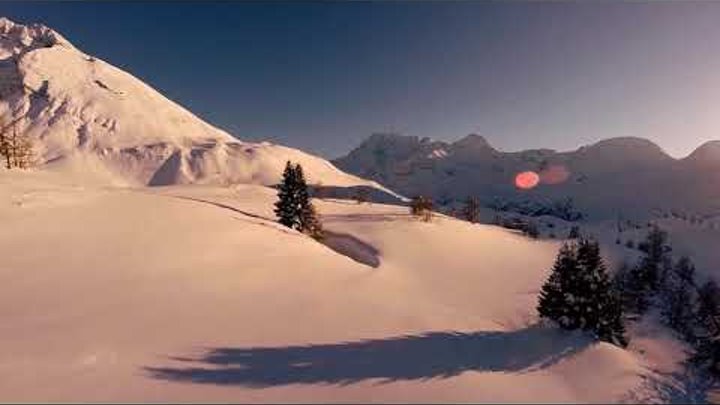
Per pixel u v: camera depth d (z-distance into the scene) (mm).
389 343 25453
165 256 39062
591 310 28516
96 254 37719
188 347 23609
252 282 35344
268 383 20188
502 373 22594
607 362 24141
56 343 23156
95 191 62094
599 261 29750
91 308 27828
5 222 41938
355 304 32062
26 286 30484
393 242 74125
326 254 51438
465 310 44219
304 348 24125
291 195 71625
